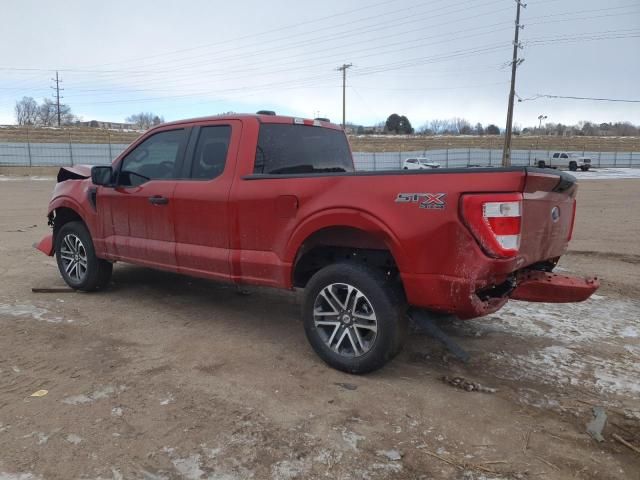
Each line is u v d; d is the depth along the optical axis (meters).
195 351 4.39
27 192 24.53
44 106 110.00
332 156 5.38
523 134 112.31
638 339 4.75
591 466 2.86
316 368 4.07
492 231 3.26
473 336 4.84
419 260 3.50
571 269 7.65
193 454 2.90
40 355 4.25
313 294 4.06
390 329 3.71
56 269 7.45
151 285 6.56
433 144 79.81
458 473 2.78
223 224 4.56
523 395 3.67
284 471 2.77
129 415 3.30
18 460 2.82
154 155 5.30
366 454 2.93
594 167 59.22
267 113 4.92
